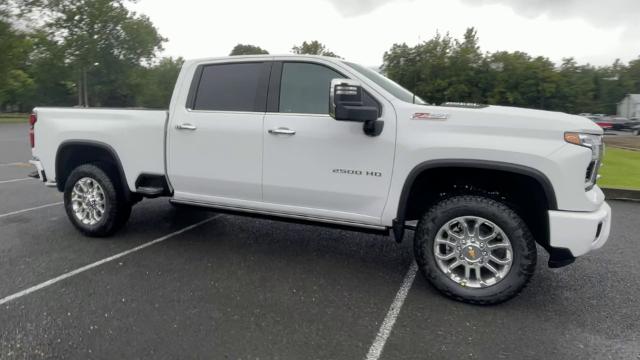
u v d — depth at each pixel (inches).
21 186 301.3
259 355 100.2
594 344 107.3
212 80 161.5
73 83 2295.8
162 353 100.2
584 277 150.5
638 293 137.5
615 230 209.9
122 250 169.5
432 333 111.3
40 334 107.2
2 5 1642.5
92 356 98.6
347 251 174.9
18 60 1736.0
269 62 153.2
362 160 135.3
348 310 123.0
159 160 168.1
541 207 123.8
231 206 161.3
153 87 2613.2
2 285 135.0
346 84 122.0
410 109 130.6
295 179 145.1
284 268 154.6
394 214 134.6
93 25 2137.1
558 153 116.2
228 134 153.4
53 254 163.5
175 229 199.9
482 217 124.0
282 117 145.9
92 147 183.0
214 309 121.7
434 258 129.7
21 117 1829.5
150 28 2482.8
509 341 108.1
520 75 1248.2
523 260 120.5
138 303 124.3
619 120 1526.8
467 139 123.4
